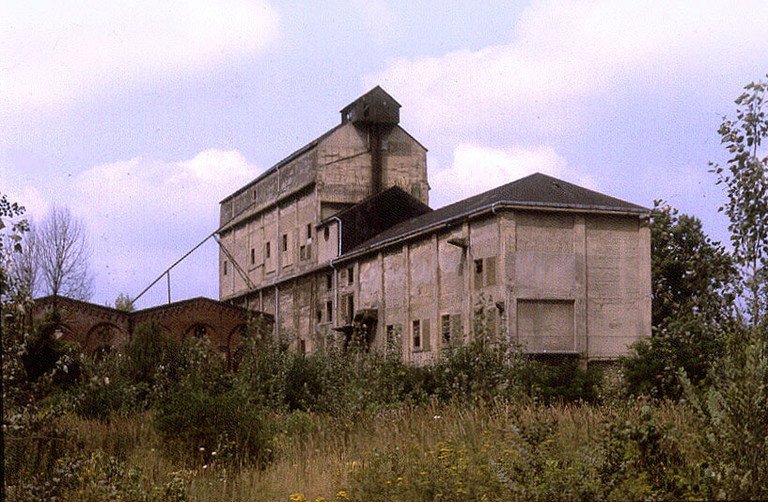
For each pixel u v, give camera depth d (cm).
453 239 3722
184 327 4731
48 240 5338
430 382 2300
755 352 869
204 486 1361
